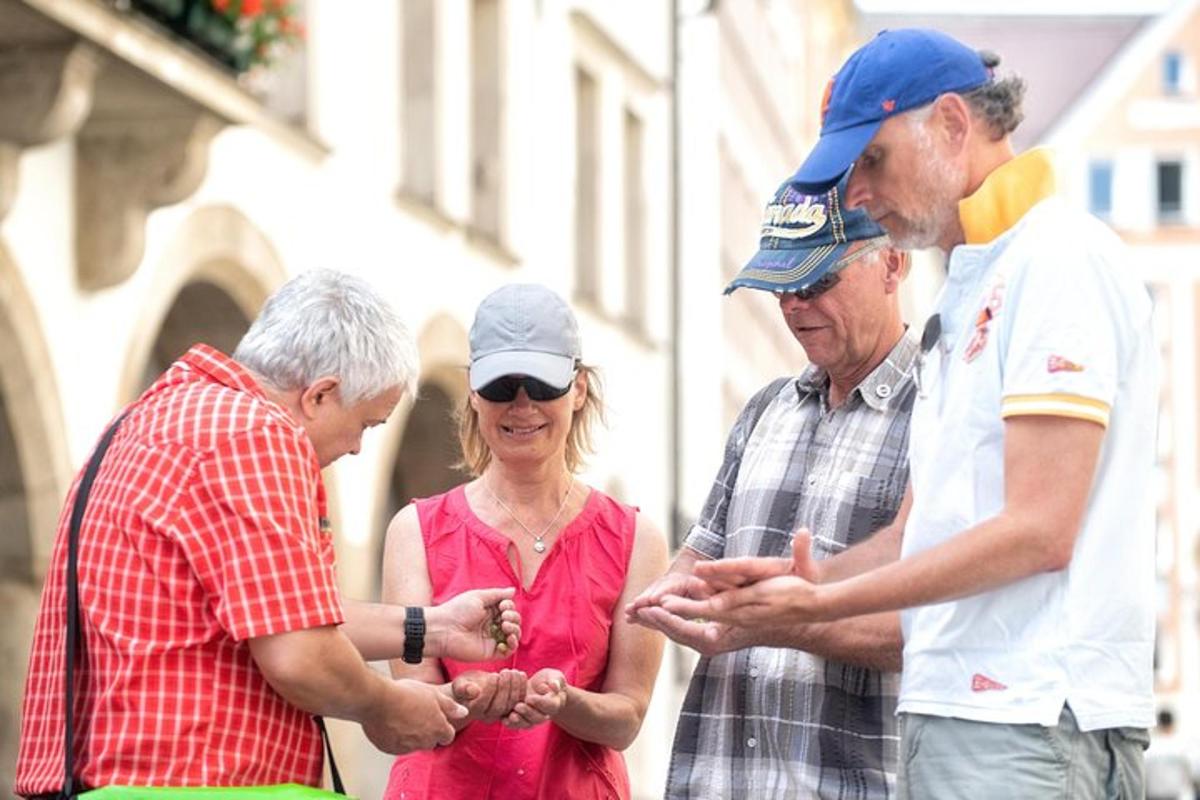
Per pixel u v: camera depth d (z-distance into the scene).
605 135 29.91
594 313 28.61
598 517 7.51
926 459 5.61
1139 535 5.46
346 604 6.95
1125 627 5.42
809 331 7.11
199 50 15.59
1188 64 79.00
